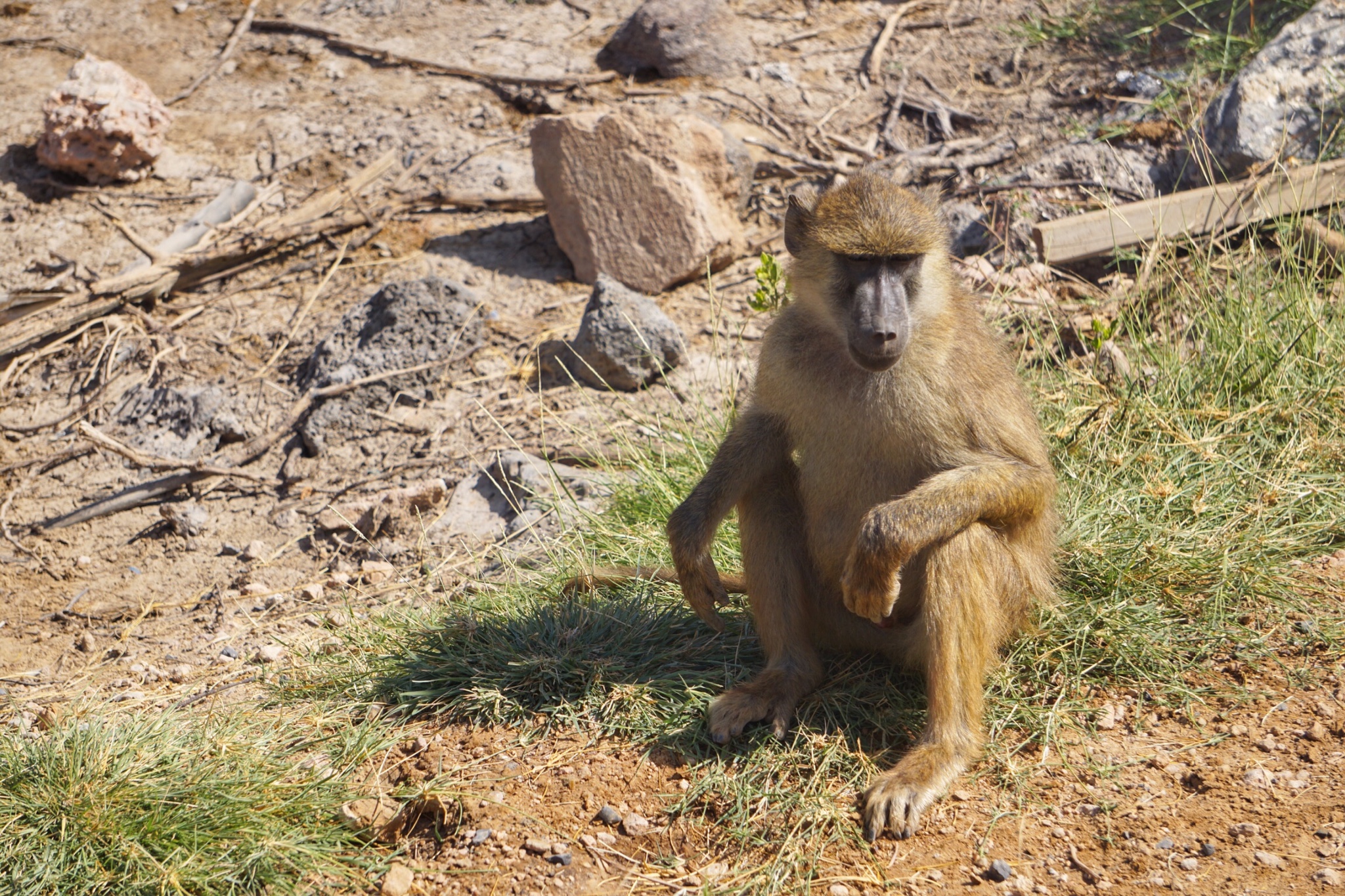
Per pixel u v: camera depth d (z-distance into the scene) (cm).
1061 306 802
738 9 1192
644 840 423
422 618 585
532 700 504
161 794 434
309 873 415
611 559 626
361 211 973
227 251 930
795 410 491
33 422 835
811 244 478
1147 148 935
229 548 720
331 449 789
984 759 451
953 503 439
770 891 392
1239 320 704
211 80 1107
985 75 1078
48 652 638
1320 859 384
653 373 813
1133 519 571
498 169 1002
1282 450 614
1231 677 488
